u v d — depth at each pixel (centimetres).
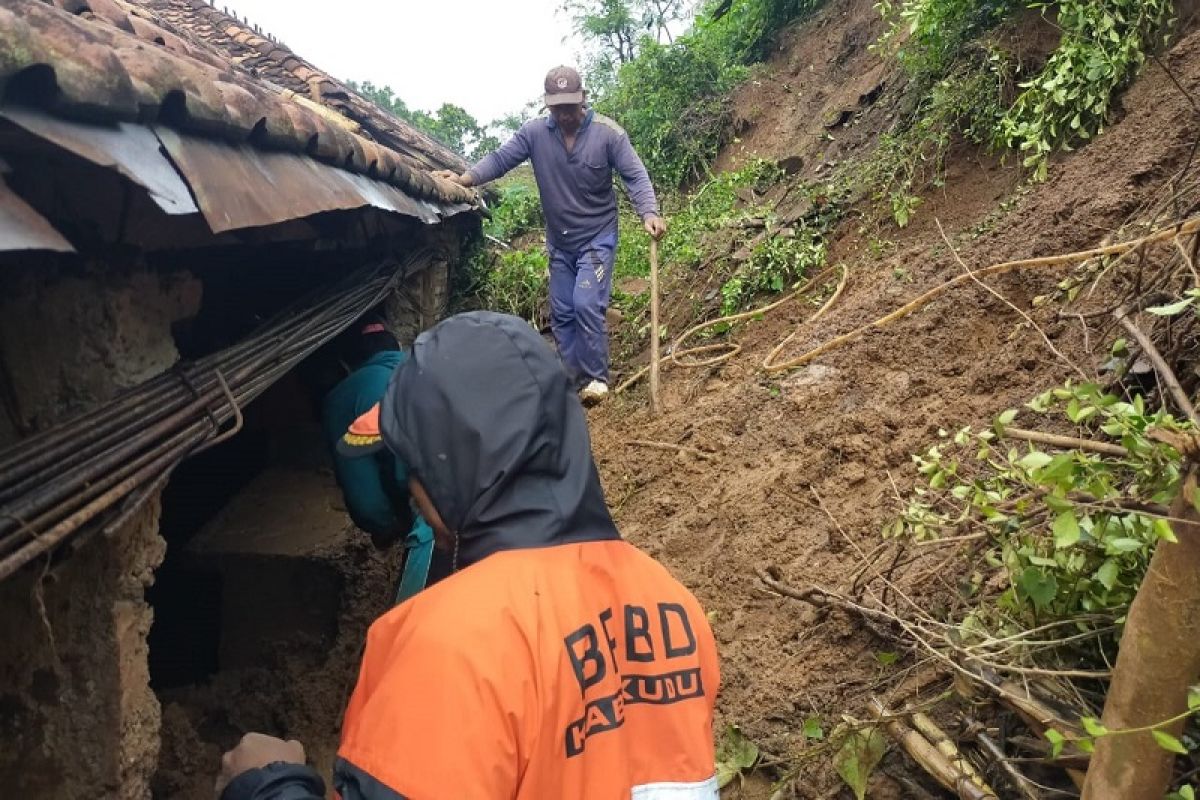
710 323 572
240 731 367
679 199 995
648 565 147
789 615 317
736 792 268
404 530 312
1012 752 222
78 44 151
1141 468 182
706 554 385
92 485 175
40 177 169
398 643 123
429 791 109
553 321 624
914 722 238
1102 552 204
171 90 176
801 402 438
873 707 246
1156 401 262
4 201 123
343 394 323
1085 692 206
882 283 501
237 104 208
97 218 188
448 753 110
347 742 118
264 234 271
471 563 133
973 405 366
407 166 398
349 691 373
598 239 590
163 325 236
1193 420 185
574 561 132
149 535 222
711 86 1055
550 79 549
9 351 191
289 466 480
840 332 475
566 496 134
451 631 118
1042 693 210
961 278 301
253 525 416
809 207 645
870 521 336
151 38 293
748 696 296
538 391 134
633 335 703
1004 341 389
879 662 270
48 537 152
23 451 170
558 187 582
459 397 132
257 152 226
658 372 556
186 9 801
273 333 300
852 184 630
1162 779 161
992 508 209
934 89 579
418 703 114
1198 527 150
